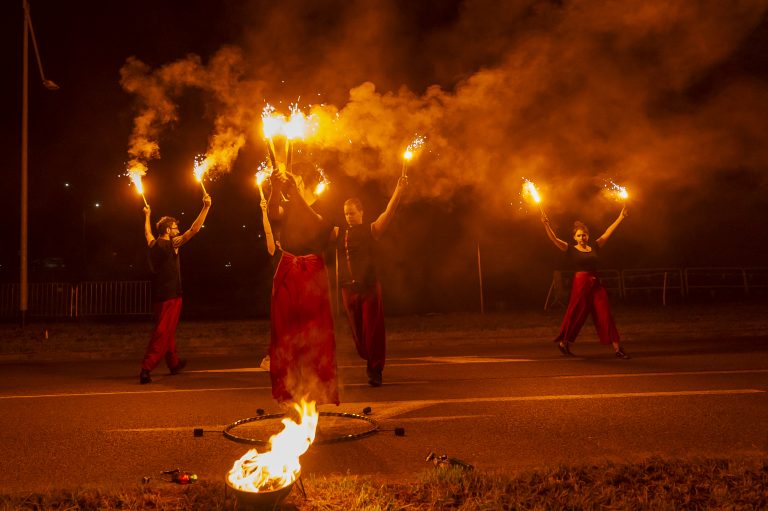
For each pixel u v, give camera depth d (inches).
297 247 223.6
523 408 270.2
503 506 156.6
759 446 211.0
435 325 623.5
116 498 165.0
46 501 161.2
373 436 228.2
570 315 421.4
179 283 365.1
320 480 172.7
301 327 221.1
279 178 221.1
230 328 646.5
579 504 155.0
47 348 508.7
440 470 178.9
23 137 663.1
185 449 217.5
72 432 241.6
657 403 275.1
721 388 305.7
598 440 220.7
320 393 221.0
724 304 855.1
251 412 273.7
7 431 243.6
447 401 286.8
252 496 147.3
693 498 159.8
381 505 156.9
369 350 325.7
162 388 334.6
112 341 550.3
